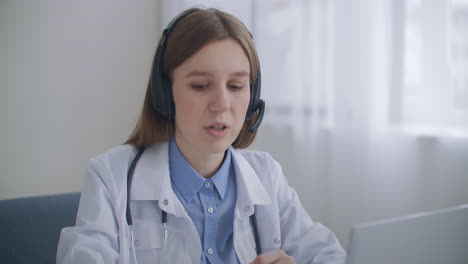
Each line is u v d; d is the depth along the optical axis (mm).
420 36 1449
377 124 1550
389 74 1505
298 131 1723
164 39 881
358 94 1580
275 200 1074
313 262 973
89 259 788
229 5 1717
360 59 1567
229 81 843
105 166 958
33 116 1680
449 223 624
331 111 1664
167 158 990
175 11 1739
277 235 1032
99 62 1756
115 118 1796
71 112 1729
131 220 905
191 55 822
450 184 1438
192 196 957
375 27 1533
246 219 1000
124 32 1782
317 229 1065
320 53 1662
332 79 1647
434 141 1451
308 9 1672
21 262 1162
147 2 1804
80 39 1720
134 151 1036
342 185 1648
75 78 1725
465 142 1409
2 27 1614
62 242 851
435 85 1430
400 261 580
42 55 1674
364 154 1587
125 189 935
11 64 1639
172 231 917
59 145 1725
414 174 1495
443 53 1409
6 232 1156
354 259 555
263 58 1738
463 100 1398
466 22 1380
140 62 1810
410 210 1510
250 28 1745
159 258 893
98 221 865
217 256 924
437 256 611
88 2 1719
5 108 1643
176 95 865
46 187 1716
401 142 1507
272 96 1744
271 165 1155
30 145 1685
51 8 1672
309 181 1730
